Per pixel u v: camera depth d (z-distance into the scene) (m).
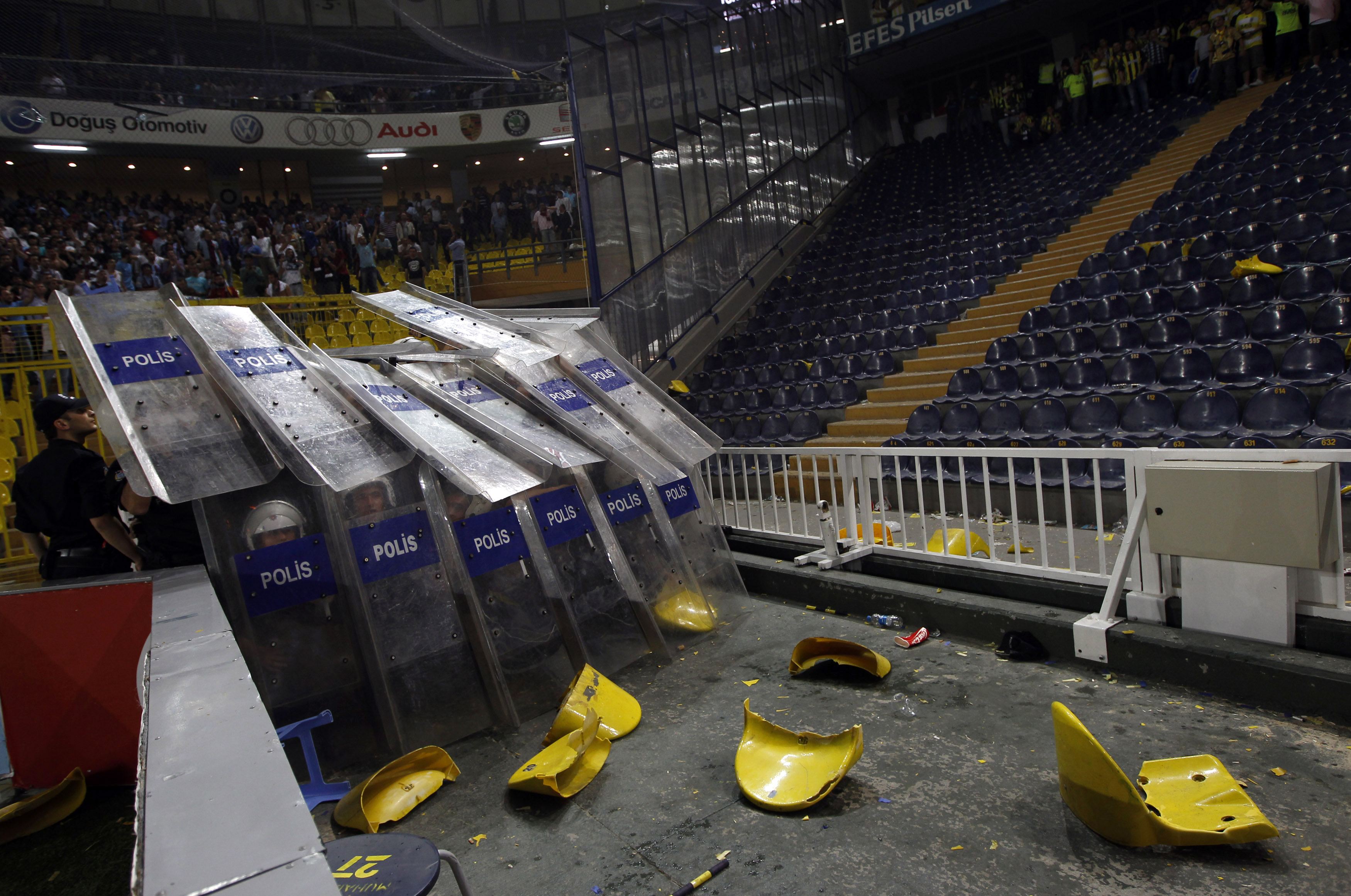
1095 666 4.12
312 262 17.81
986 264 12.08
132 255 16.38
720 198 14.37
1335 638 3.49
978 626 4.70
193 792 1.44
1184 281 8.85
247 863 1.20
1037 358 8.90
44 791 3.81
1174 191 11.47
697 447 6.13
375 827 3.27
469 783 3.67
